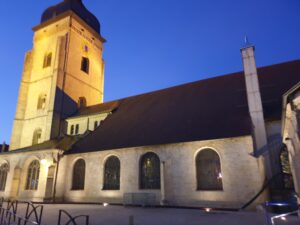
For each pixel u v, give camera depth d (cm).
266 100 2184
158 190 2059
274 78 2431
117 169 2327
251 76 2117
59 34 4009
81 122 3394
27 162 2736
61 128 3506
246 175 1769
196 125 2175
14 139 3653
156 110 2725
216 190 1853
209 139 1944
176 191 1975
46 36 4134
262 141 1903
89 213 1555
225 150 1888
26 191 2611
